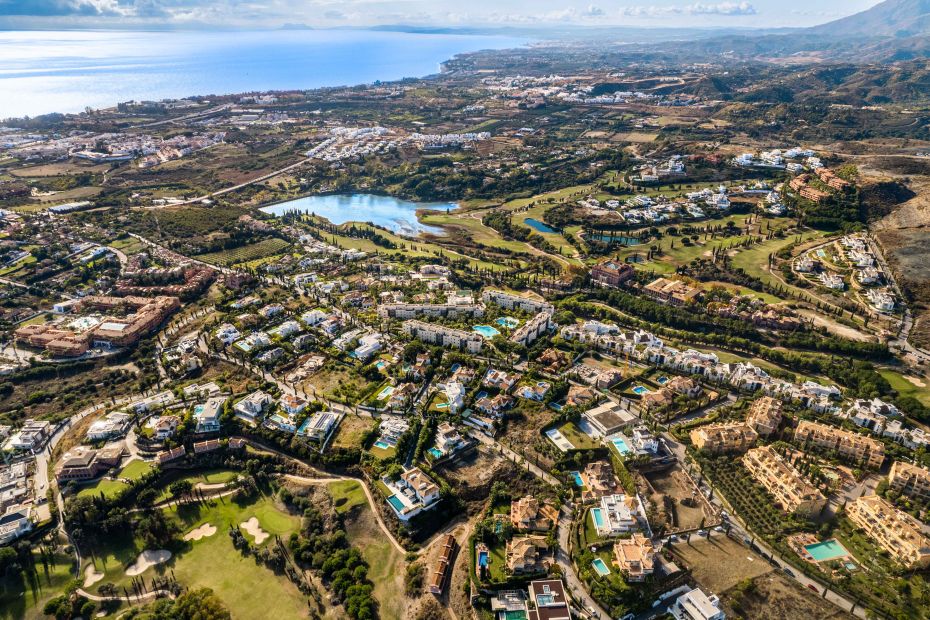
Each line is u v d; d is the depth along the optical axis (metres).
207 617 189.12
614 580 197.50
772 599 195.62
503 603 196.50
